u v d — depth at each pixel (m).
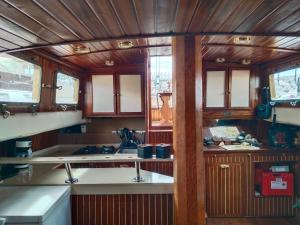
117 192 2.27
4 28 1.64
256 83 4.13
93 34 1.82
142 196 2.28
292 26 1.70
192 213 1.86
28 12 1.38
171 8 1.38
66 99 3.49
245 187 3.75
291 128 3.88
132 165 3.50
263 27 1.72
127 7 1.35
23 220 1.67
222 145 3.98
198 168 1.87
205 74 4.09
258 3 1.33
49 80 2.89
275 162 3.76
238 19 1.56
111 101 4.14
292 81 3.28
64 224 2.10
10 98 2.18
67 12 1.40
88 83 4.14
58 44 2.02
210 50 3.10
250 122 4.42
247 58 3.61
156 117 4.31
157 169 3.47
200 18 1.54
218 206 3.76
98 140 4.34
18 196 2.00
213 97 4.16
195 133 1.86
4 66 2.06
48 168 2.85
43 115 2.82
